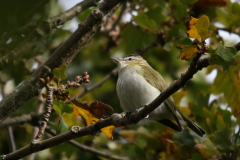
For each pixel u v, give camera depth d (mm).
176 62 13070
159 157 9305
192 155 8383
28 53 9422
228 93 10070
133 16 9898
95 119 7031
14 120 9055
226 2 9633
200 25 5516
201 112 9555
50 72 6992
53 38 11156
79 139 10539
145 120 9867
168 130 9641
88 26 7250
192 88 12875
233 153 8305
